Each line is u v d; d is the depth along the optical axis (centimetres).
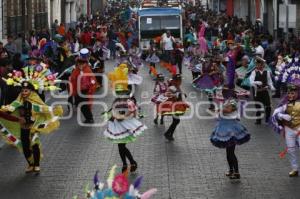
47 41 2820
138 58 3023
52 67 2425
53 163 1483
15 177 1373
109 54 4084
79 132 1833
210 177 1356
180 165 1453
